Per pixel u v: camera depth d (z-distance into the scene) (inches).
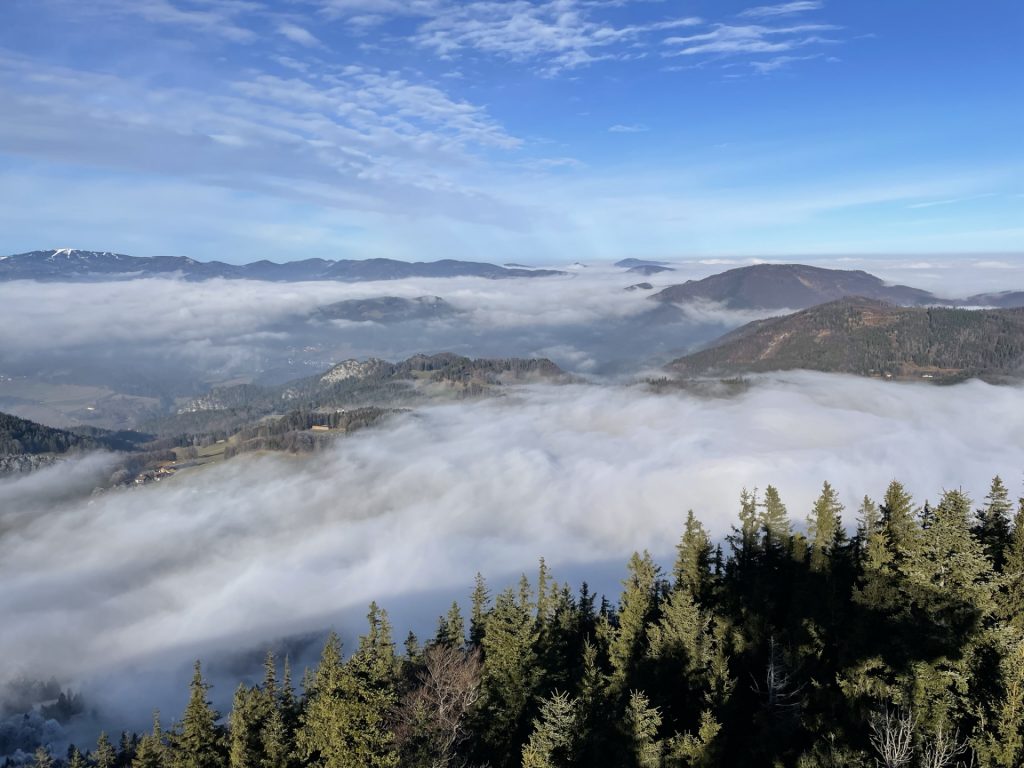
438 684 1902.1
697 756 1483.8
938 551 1578.5
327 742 1482.5
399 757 1459.2
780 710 1630.2
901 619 1549.0
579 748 1475.1
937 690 1422.2
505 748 1873.8
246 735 2033.7
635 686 1863.9
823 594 1945.1
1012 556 1811.0
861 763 1304.1
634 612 2222.0
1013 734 1216.8
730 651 1980.8
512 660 2005.4
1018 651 1320.1
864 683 1542.8
